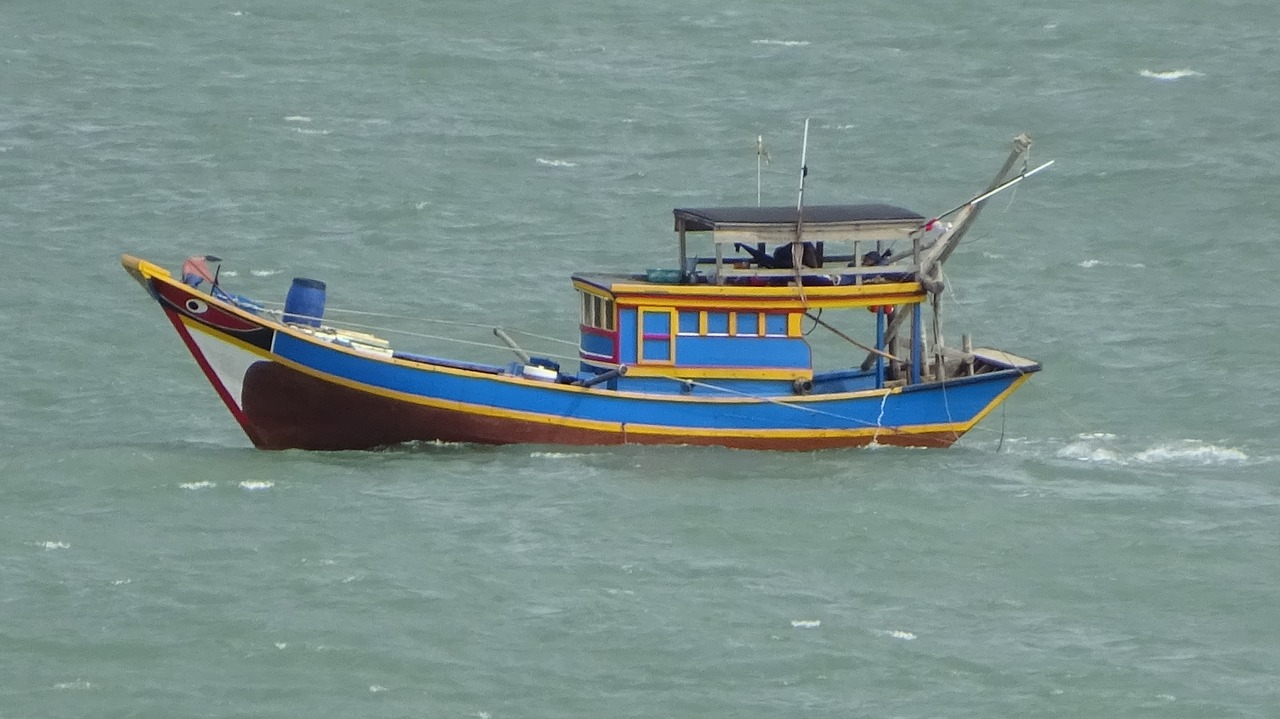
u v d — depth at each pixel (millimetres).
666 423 179375
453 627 145875
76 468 177500
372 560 156625
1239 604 152625
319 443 181375
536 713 134375
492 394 178250
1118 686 138875
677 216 182000
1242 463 188125
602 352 181500
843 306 178875
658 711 134625
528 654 142375
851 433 181750
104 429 196375
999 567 159000
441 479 173750
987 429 199875
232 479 174500
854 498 171125
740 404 179000
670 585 153625
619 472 175625
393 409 178125
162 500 169250
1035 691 138000
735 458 179500
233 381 178250
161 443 189125
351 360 176125
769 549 160875
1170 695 137500
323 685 137750
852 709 135125
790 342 178875
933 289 180000
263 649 142500
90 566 155625
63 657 141250
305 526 163125
